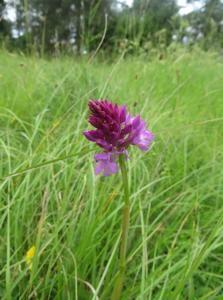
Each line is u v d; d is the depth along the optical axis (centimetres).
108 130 13
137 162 25
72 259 18
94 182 20
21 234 19
